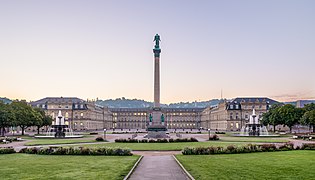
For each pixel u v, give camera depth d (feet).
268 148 188.03
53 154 172.45
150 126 361.71
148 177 107.86
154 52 381.81
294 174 107.96
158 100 374.02
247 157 156.15
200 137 383.04
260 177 103.14
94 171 115.85
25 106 475.31
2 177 104.53
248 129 465.06
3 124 407.85
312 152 180.04
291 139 331.77
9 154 174.81
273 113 526.57
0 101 449.89
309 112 436.35
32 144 258.78
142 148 221.05
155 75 378.73
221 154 172.35
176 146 237.04
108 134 488.85
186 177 107.55
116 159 151.74
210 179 100.63
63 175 107.96
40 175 107.96
